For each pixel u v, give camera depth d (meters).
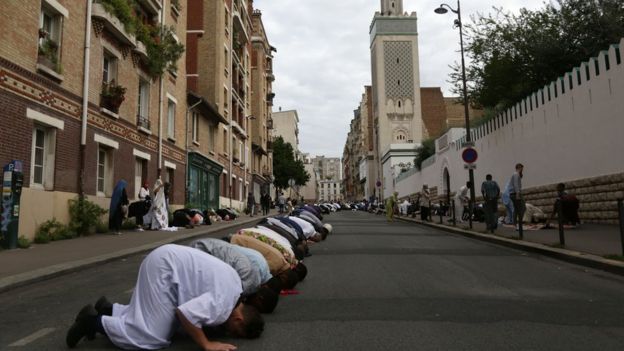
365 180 99.31
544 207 18.30
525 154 20.16
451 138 33.22
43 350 4.12
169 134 23.44
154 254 4.15
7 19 11.31
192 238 14.95
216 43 32.78
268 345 4.18
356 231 17.73
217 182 32.50
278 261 6.15
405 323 4.86
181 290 4.05
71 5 14.19
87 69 14.84
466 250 11.30
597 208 14.95
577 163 16.09
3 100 11.18
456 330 4.61
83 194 14.47
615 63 13.95
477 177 26.75
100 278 7.74
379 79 75.81
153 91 20.72
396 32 76.12
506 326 4.75
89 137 15.15
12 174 10.70
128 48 18.03
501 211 22.30
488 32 23.48
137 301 4.11
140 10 19.89
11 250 10.52
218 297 4.03
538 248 10.40
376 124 80.62
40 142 13.15
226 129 35.28
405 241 13.57
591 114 15.22
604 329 4.66
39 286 7.06
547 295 6.22
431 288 6.68
